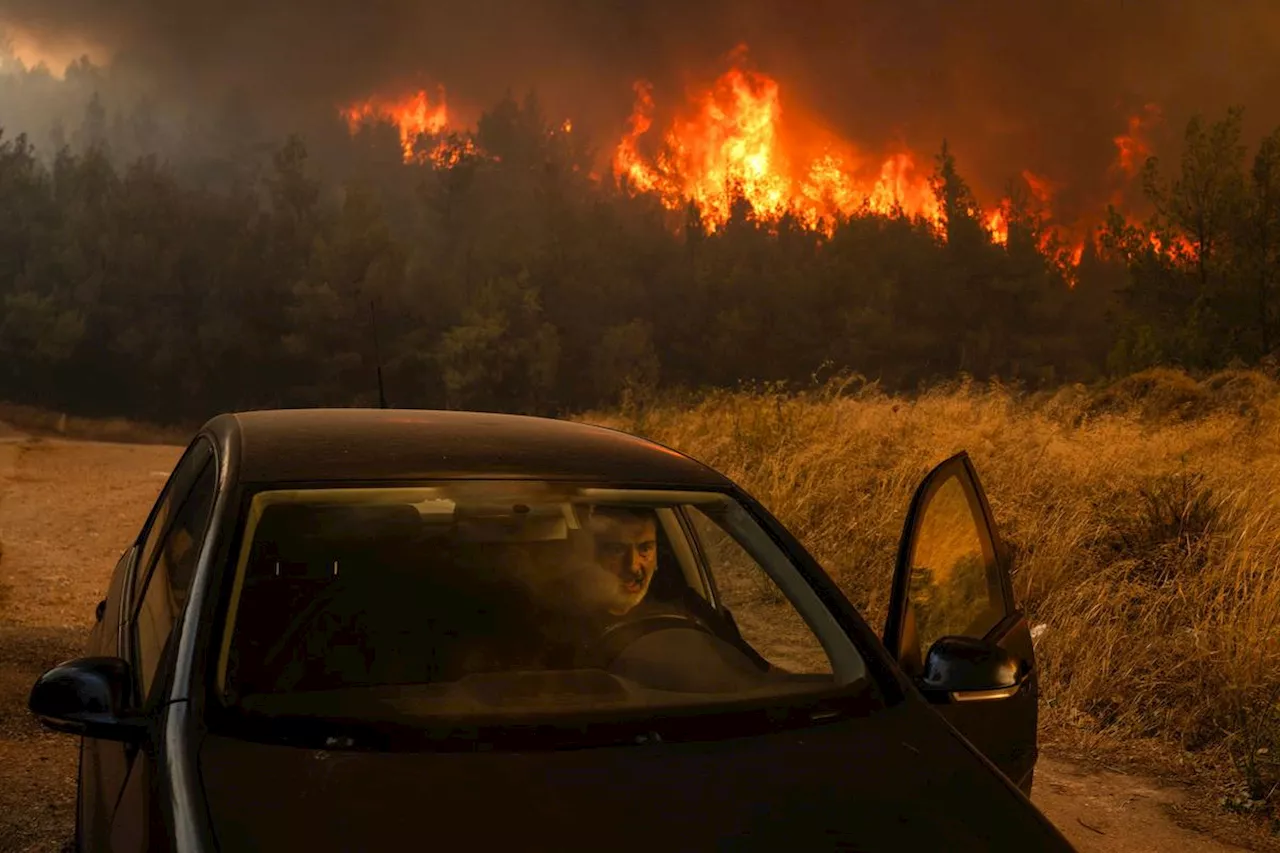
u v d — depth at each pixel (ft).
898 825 6.95
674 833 6.61
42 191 288.71
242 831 6.32
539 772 7.11
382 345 260.01
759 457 38.22
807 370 300.61
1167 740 18.71
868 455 35.78
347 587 8.72
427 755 7.23
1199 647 19.74
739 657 9.04
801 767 7.47
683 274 333.01
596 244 340.18
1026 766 10.93
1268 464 33.14
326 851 6.20
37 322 243.81
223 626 7.97
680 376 313.32
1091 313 335.26
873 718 8.22
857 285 311.88
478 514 9.63
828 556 28.66
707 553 9.98
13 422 195.11
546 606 9.17
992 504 28.94
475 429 10.87
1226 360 84.12
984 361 279.90
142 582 10.91
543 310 293.23
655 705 8.06
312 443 9.98
